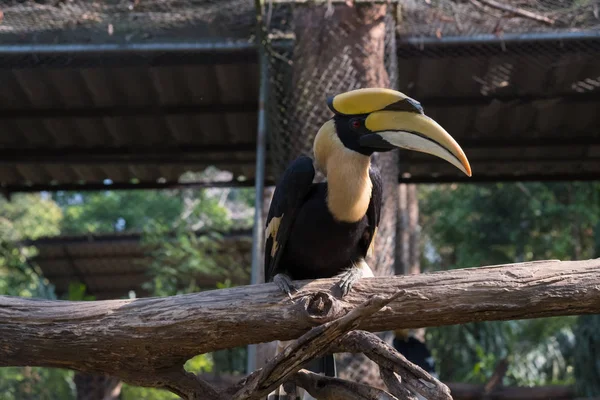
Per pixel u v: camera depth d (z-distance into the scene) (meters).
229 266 14.07
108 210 20.91
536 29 7.07
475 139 9.31
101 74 7.84
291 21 6.98
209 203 17.33
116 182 10.20
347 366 6.22
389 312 3.71
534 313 3.66
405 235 11.31
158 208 20.78
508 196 15.67
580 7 6.74
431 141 4.01
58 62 7.43
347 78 6.54
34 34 6.98
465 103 8.52
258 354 6.61
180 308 3.75
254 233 6.52
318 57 6.59
